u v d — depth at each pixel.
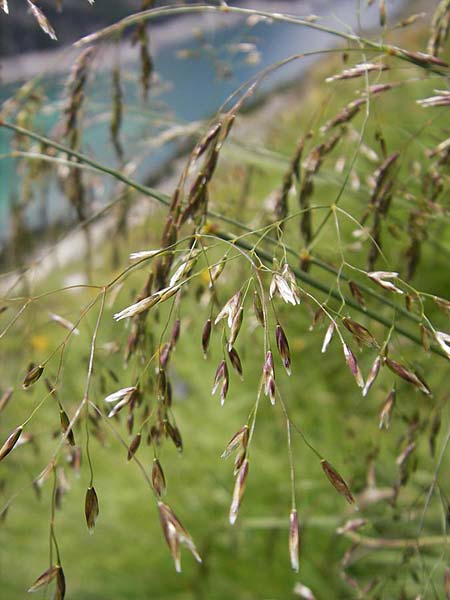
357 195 0.19
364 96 0.15
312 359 0.27
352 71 0.14
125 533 0.26
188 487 0.26
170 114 0.22
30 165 0.20
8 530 0.26
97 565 0.25
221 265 0.11
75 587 0.24
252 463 0.26
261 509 0.24
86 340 0.28
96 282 0.30
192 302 0.24
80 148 0.18
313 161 0.15
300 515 0.23
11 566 0.25
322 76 0.79
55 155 0.19
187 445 0.27
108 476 0.27
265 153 0.21
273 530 0.24
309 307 0.15
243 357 0.22
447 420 0.22
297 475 0.25
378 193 0.16
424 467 0.22
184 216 0.14
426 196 0.17
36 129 0.19
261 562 0.23
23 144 0.19
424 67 0.14
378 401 0.23
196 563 0.24
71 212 0.20
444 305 0.12
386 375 0.22
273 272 0.11
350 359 0.11
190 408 0.28
